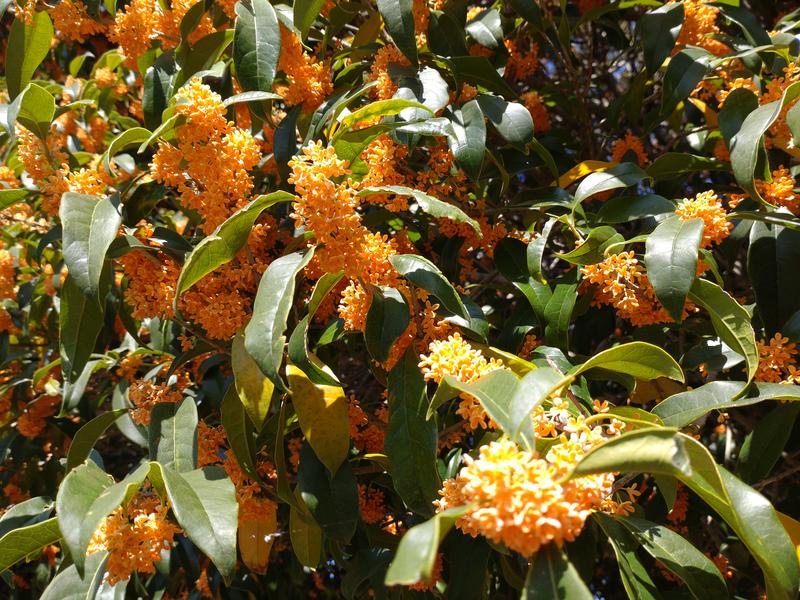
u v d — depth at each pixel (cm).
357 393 108
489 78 97
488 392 66
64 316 84
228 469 85
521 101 107
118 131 133
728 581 97
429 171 91
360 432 91
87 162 110
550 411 69
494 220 94
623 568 68
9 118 86
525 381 65
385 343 76
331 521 79
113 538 71
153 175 81
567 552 81
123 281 100
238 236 79
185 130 79
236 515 71
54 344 116
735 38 104
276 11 94
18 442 116
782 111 88
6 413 121
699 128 110
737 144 82
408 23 89
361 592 110
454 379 67
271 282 74
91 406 116
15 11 99
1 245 130
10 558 75
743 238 95
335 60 103
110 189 100
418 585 84
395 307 77
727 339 76
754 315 90
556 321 86
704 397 74
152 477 73
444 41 97
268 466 88
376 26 102
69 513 68
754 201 89
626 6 107
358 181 88
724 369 87
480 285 100
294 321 87
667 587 100
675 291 74
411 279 76
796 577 64
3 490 118
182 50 95
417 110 87
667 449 60
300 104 94
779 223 82
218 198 79
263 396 79
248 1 90
